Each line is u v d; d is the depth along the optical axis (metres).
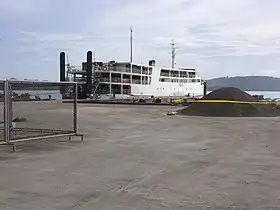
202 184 6.33
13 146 9.92
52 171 7.29
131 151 9.88
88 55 66.31
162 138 12.78
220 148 10.48
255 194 5.73
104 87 66.44
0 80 10.30
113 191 5.84
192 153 9.59
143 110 31.22
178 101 49.41
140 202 5.27
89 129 15.80
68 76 73.06
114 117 23.16
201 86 86.62
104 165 7.93
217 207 5.07
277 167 7.81
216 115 24.52
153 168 7.65
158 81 72.94
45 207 5.02
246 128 16.41
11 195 5.58
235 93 27.59
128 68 67.06
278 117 23.84
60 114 25.53
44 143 11.35
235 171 7.40
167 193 5.75
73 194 5.66
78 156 9.05
